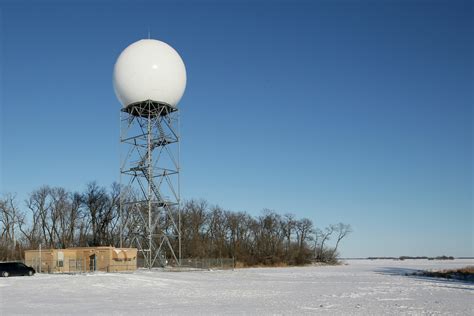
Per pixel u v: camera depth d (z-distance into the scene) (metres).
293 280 46.28
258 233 109.88
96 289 34.25
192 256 92.50
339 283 41.88
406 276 54.56
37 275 49.41
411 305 23.84
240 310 21.70
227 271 63.78
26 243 87.00
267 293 31.23
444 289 34.78
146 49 62.94
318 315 19.97
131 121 63.84
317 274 60.53
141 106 62.44
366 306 23.38
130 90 61.81
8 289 33.84
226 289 34.69
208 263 71.62
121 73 62.25
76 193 91.38
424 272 61.47
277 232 113.88
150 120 63.12
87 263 58.53
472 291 33.00
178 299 27.16
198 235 99.62
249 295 29.77
